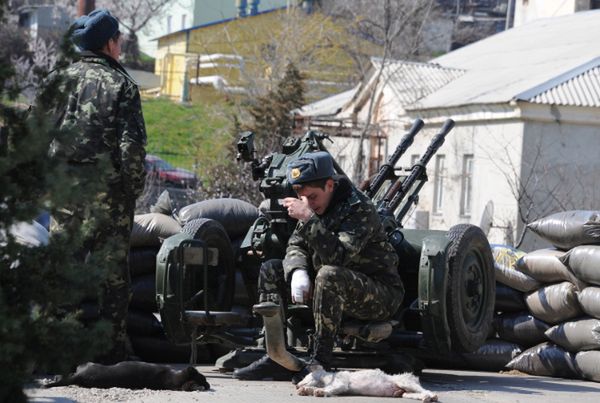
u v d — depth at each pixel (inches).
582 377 344.2
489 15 2765.7
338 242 267.6
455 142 1259.8
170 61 2442.2
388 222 322.3
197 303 325.4
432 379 315.9
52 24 2231.8
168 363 351.9
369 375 256.4
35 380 183.2
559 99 1138.0
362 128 1336.1
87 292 184.5
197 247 304.0
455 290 301.0
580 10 1914.4
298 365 267.4
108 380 250.2
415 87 1390.3
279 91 1205.7
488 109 1189.1
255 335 338.6
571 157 1144.8
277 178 301.0
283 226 303.4
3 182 175.2
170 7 2866.6
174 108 2113.7
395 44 1753.2
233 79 1953.7
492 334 367.2
